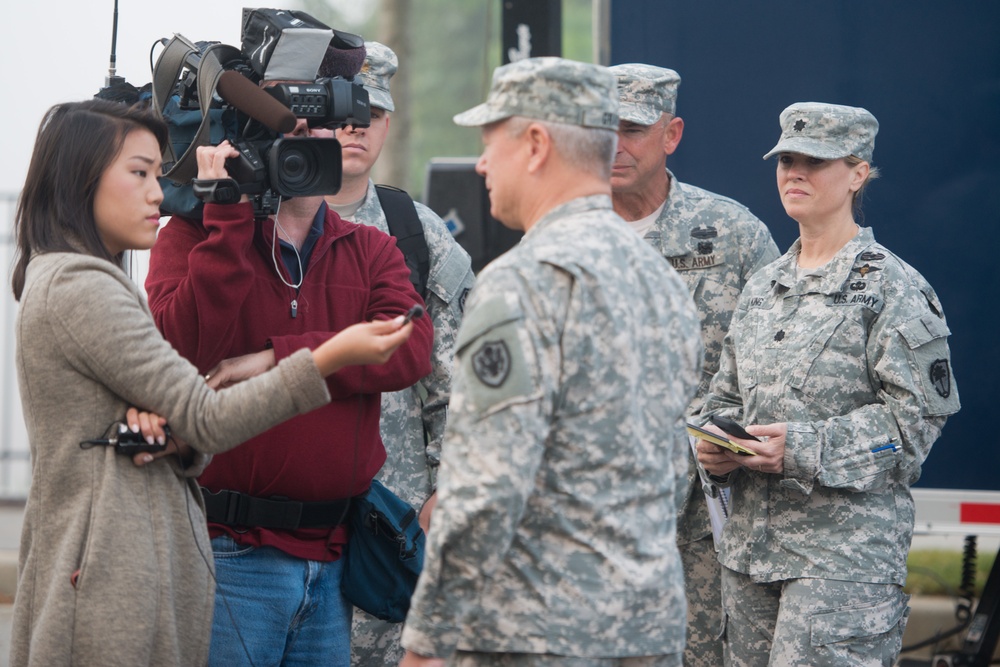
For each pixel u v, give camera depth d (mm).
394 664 9430
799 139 9070
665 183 10688
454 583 5629
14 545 17312
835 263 9047
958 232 11672
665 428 6035
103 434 6320
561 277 5707
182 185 7441
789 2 11930
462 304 9625
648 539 5875
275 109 6883
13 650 6309
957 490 11695
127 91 7871
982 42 11602
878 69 11789
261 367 7203
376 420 7766
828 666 8586
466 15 58438
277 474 7328
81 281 6242
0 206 20672
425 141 57938
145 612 6215
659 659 5875
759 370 9125
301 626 7555
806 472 8531
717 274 10352
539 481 5734
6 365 20812
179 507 6535
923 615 13422
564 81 6012
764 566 8922
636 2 12156
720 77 12062
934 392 8625
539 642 5668
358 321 7805
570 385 5684
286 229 7695
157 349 6328
